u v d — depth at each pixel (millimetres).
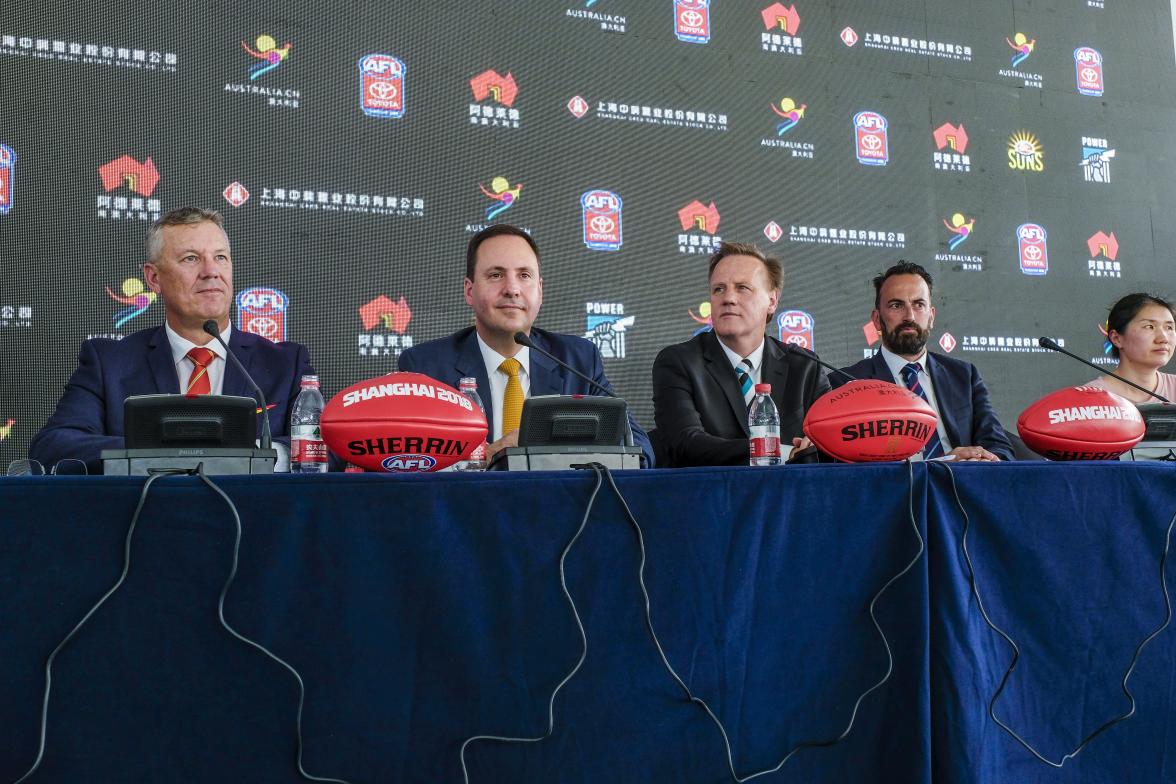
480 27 2732
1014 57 3248
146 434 1082
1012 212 3176
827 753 1186
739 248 2328
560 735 1058
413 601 1005
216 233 1959
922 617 1228
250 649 951
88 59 2389
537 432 1218
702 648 1129
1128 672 1367
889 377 2471
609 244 2797
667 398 2223
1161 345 2633
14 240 2318
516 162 2738
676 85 2898
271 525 962
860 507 1229
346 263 2572
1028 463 1329
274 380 1949
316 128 2566
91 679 905
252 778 947
